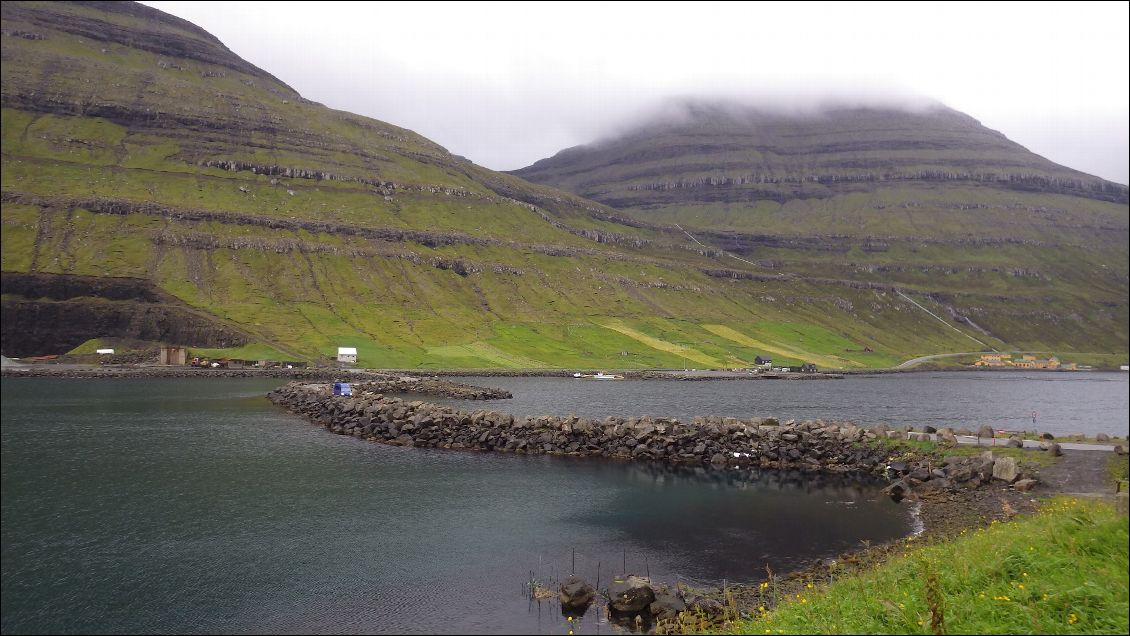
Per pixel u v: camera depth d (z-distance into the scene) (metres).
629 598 32.34
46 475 63.19
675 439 74.69
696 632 28.38
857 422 115.31
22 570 38.97
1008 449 60.53
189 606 34.22
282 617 32.84
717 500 55.03
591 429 78.12
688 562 39.62
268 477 63.19
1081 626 18.50
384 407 94.50
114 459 71.25
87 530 46.31
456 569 39.00
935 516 48.38
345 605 34.06
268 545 43.34
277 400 129.25
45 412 110.38
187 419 104.00
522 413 119.19
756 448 71.56
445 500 55.06
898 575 26.08
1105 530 24.45
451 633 30.72
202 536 45.12
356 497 55.88
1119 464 54.28
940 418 125.25
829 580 34.81
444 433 83.75
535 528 47.19
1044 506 42.47
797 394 180.50
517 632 30.58
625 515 50.38
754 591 34.41
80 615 33.25
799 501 54.38
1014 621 19.47
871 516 49.25
